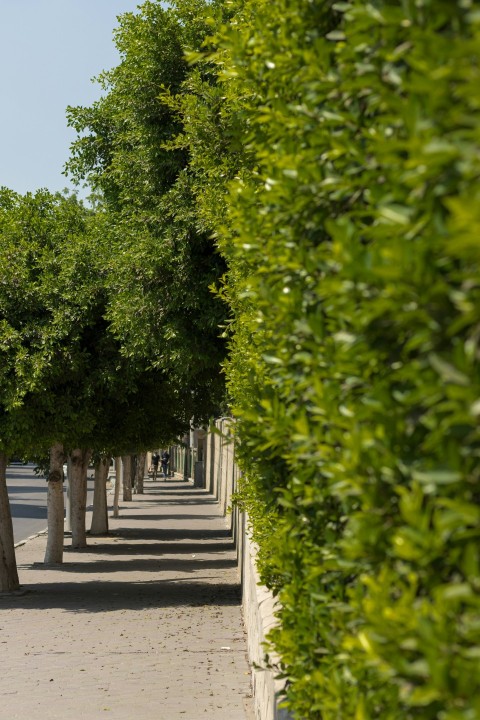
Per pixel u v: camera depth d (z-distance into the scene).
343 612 4.45
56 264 31.42
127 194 31.69
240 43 6.54
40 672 19.81
